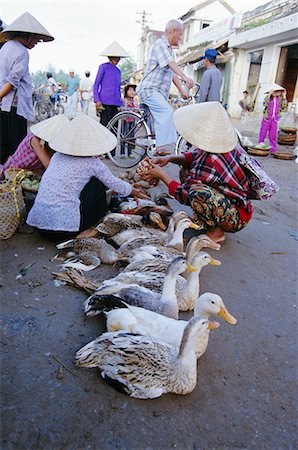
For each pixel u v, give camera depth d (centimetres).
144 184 548
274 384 230
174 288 265
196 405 209
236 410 209
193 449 186
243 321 286
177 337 229
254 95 1777
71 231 357
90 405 201
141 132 714
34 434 185
